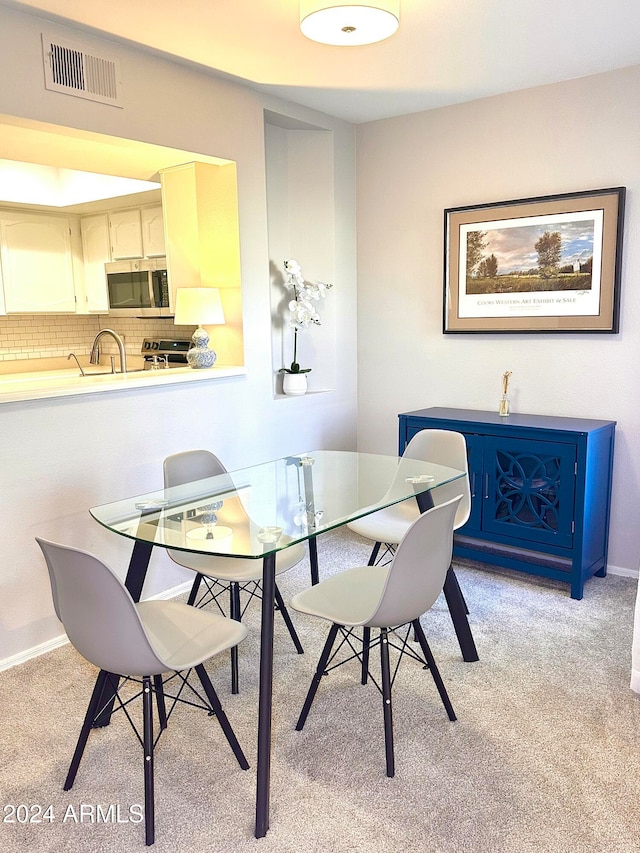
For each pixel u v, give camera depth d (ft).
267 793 5.88
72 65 8.68
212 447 11.48
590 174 11.10
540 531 10.80
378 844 5.67
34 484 8.88
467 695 7.90
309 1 7.42
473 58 10.02
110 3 7.91
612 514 11.54
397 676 8.36
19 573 8.82
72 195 15.75
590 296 11.24
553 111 11.32
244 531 6.73
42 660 8.97
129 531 6.75
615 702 7.72
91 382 9.89
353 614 6.77
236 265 11.63
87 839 5.84
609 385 11.33
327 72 10.55
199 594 10.93
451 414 12.25
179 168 11.98
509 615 10.02
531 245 11.75
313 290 13.34
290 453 13.16
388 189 13.57
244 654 9.02
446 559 6.87
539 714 7.50
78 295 17.53
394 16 7.48
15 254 16.07
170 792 6.39
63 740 7.25
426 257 13.25
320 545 12.97
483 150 12.19
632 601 10.47
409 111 12.87
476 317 12.62
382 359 14.24
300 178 13.70
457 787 6.34
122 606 5.42
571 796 6.21
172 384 10.61
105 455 9.74
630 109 10.58
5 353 17.10
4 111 8.06
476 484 11.47
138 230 15.75
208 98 10.60
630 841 5.66
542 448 10.61
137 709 7.80
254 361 12.11
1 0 7.75
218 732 7.31
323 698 7.91
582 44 9.53
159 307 15.44
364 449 14.88
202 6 8.02
